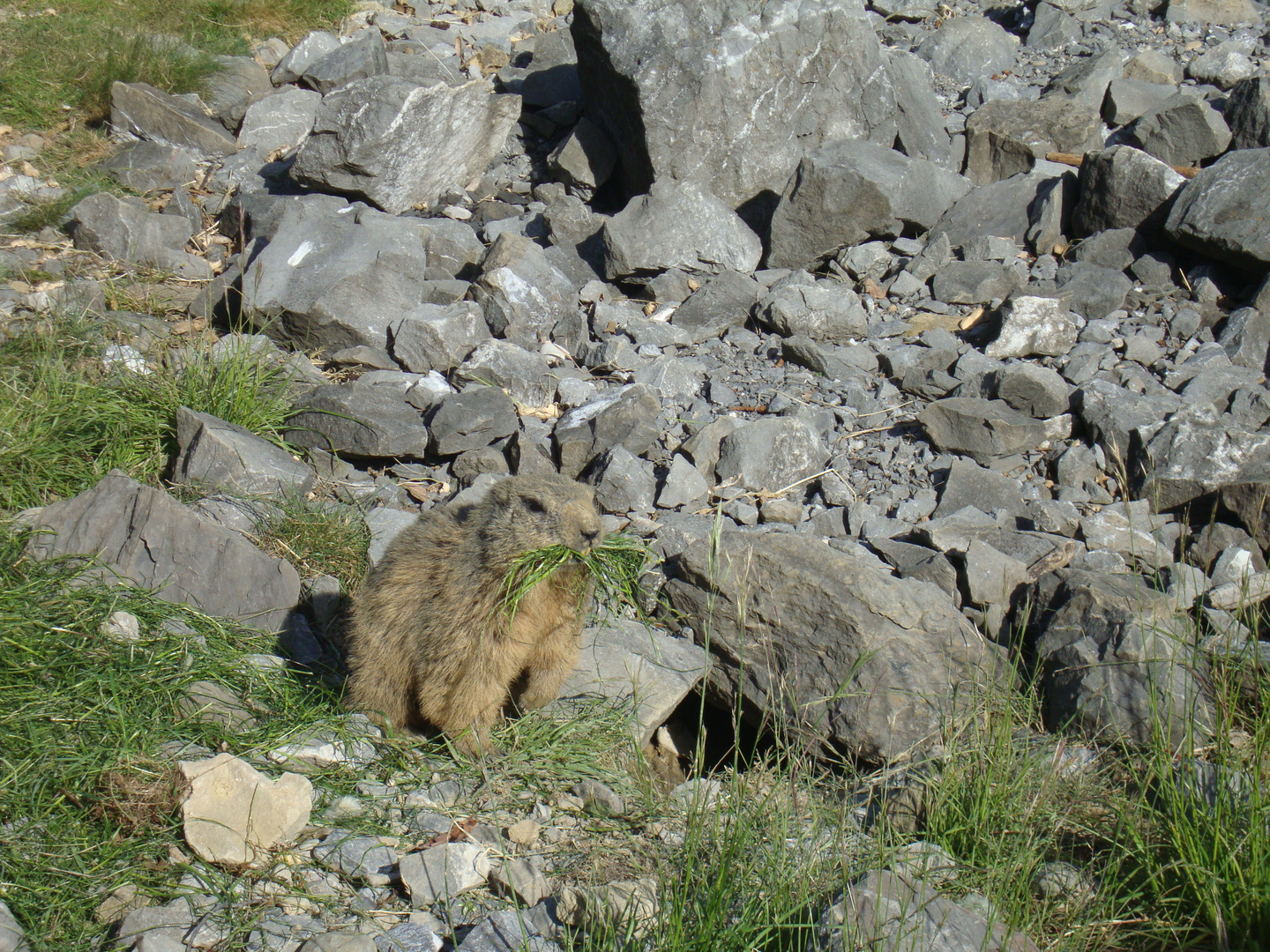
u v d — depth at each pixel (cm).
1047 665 294
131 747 269
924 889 252
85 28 540
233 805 260
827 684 293
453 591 275
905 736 286
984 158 457
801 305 379
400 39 598
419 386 350
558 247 414
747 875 258
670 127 428
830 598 296
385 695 284
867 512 328
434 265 399
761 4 429
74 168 459
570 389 358
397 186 432
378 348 366
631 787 280
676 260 399
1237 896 251
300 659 297
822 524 329
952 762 273
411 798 272
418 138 429
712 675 303
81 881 256
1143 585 306
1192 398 342
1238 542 313
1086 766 276
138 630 286
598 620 305
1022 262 396
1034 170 429
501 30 616
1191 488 322
